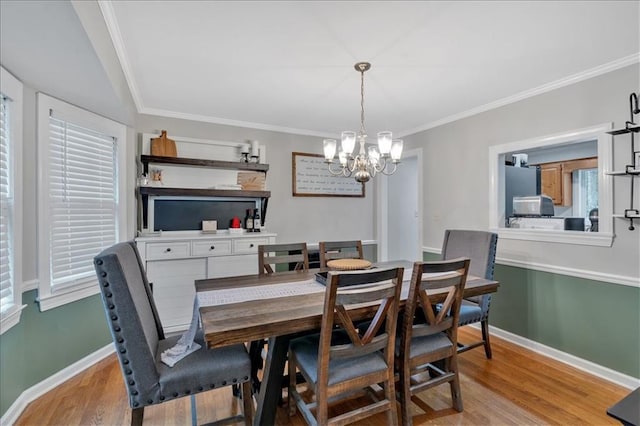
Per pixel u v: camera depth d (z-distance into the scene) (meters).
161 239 3.03
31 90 2.08
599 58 2.20
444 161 3.66
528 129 2.82
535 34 1.90
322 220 4.34
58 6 1.27
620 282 2.24
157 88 2.74
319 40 1.96
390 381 1.63
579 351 2.46
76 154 2.48
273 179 3.98
